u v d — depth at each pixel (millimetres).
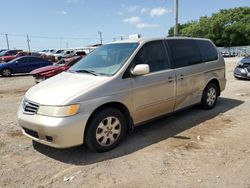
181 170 3883
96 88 4348
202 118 6223
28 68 20500
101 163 4172
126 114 4832
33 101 4344
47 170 4031
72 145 4137
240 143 4766
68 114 4043
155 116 5344
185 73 5832
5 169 4094
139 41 5266
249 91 9359
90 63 5332
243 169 3865
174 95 5605
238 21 78312
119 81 4637
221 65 7082
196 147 4648
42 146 4883
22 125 4461
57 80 4926
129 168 3990
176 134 5281
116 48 5359
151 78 5086
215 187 3445
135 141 4977
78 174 3877
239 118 6191
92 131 4328
